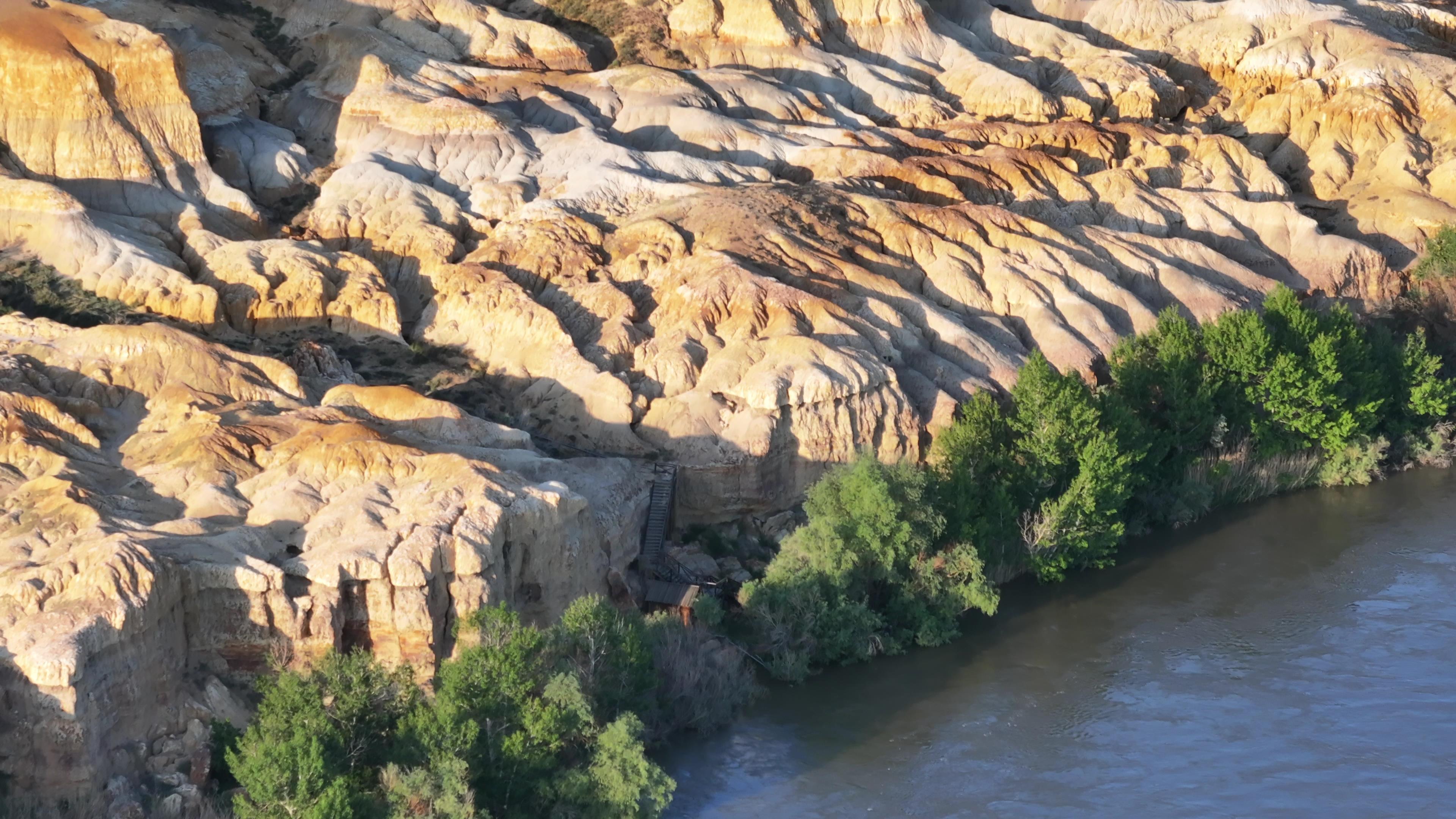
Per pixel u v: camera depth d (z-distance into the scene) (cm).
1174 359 6856
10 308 6056
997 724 5128
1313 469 7106
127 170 6956
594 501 5425
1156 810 4638
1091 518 6109
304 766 3816
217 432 5066
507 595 4803
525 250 6969
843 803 4644
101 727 4044
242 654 4434
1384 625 5812
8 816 3881
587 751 4362
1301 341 7081
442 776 3972
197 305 6284
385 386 5716
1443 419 7562
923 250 7325
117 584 4175
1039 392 6188
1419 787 4772
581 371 6234
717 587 5572
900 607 5681
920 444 6266
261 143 7675
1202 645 5666
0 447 4909
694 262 6775
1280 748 5000
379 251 7094
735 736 5009
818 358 6184
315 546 4628
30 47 6919
